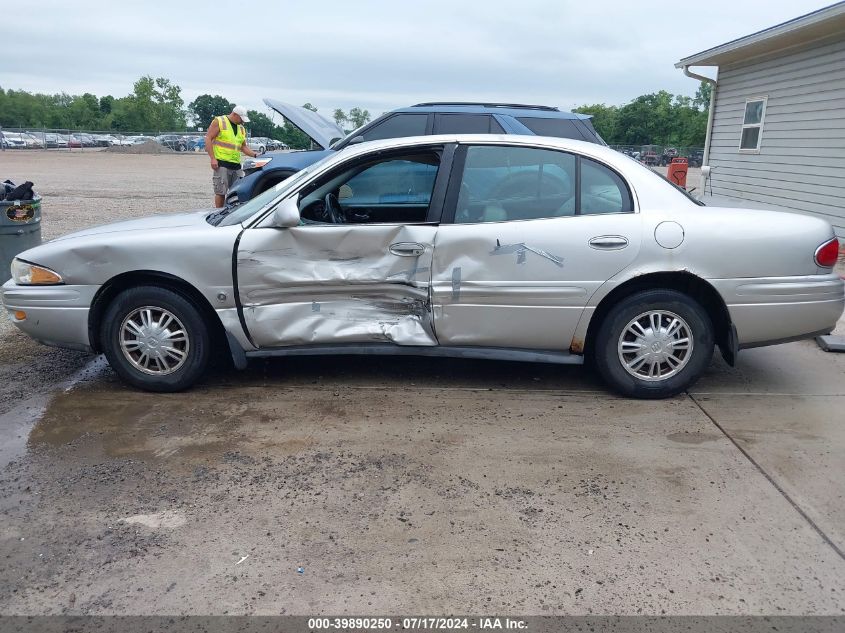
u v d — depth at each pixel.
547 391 4.78
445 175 4.46
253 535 3.10
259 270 4.41
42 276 4.50
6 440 4.00
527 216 4.42
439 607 2.66
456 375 5.08
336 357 5.44
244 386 4.83
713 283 4.33
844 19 10.02
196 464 3.72
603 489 3.50
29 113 89.50
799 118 12.16
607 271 4.34
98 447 3.91
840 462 3.79
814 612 2.64
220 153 10.71
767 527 3.18
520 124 8.19
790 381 5.03
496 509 3.32
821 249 4.38
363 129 8.47
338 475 3.62
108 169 29.73
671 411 4.45
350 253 4.41
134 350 4.60
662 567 2.90
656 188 4.43
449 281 4.41
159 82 87.94
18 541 3.04
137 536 3.08
